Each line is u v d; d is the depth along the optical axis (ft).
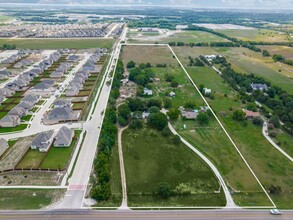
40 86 571.69
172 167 340.18
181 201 287.48
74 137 399.24
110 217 264.11
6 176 316.40
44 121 441.68
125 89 598.75
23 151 364.79
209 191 301.84
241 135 419.74
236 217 268.82
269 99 533.96
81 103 516.32
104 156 337.72
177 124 447.01
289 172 337.31
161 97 557.33
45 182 308.40
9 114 443.73
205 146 387.34
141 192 297.33
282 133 428.15
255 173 333.62
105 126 409.69
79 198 286.25
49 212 267.59
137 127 431.02
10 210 268.82
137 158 355.77
